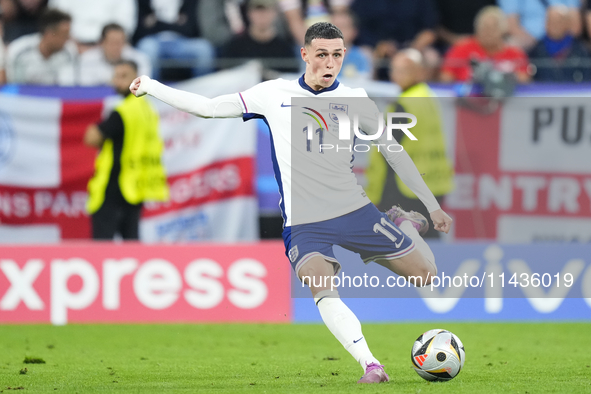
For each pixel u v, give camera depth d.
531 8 40.38
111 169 30.61
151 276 28.33
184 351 22.53
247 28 37.34
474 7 41.00
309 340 24.92
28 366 19.42
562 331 27.05
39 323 28.09
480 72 31.06
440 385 15.14
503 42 37.22
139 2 37.94
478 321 28.98
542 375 17.30
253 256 28.55
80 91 30.56
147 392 14.66
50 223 30.62
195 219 30.78
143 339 24.95
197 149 30.69
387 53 38.25
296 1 38.50
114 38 34.56
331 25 15.35
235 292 28.50
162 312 28.28
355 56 37.88
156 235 30.83
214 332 26.53
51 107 30.50
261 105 15.68
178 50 36.94
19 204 30.47
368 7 39.75
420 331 26.92
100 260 28.28
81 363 20.03
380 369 15.27
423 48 40.09
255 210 30.88
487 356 21.31
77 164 30.66
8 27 35.91
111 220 30.72
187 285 28.39
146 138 30.56
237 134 30.69
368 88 30.86
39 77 33.75
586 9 40.38
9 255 28.19
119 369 18.81
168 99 15.84
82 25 37.78
